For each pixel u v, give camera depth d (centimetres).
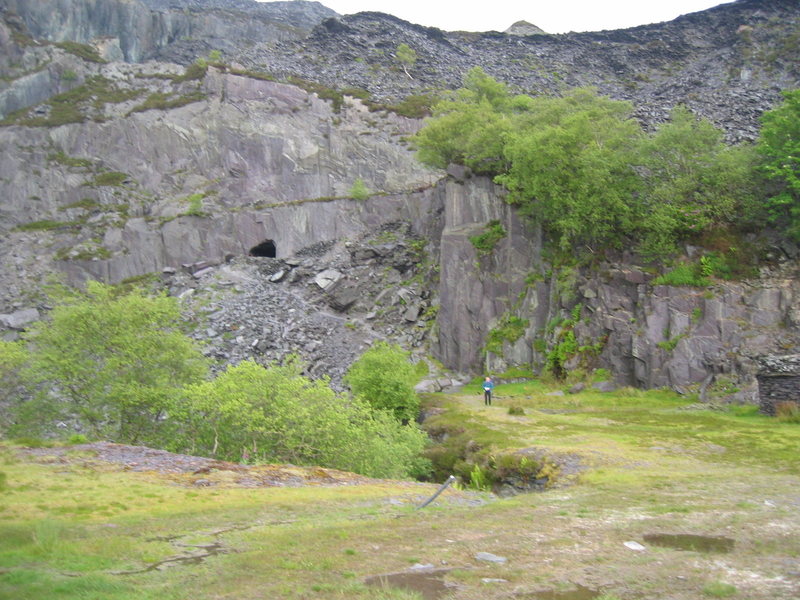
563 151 5056
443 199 7188
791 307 4241
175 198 8688
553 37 12862
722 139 6556
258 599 995
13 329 6938
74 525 1464
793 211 4497
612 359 4647
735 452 2558
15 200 8825
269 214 7988
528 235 5697
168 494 1788
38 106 9794
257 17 16025
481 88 7588
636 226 4950
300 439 2647
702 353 4269
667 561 1164
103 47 12338
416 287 6725
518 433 3225
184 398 2961
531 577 1091
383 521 1543
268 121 9112
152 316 3356
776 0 10838
